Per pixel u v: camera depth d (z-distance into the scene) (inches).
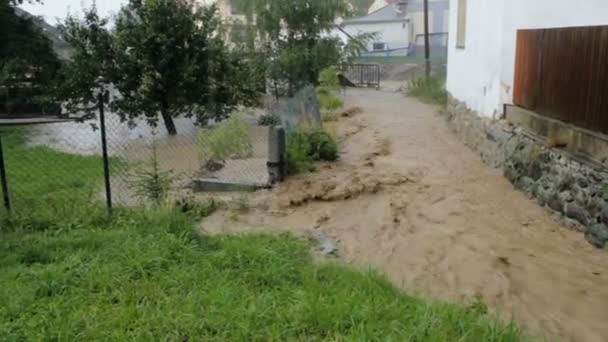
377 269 162.2
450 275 161.9
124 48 415.8
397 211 222.5
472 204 233.6
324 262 163.9
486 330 117.7
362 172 282.5
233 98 426.0
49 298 130.0
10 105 503.2
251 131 362.0
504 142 279.1
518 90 267.0
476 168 299.0
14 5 541.0
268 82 464.1
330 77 492.7
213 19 438.9
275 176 257.8
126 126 430.9
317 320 119.8
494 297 147.6
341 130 415.8
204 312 123.8
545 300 146.3
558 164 214.1
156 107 416.8
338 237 193.5
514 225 208.4
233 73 433.1
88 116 404.5
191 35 419.8
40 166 299.7
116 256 153.3
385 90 802.8
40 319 119.6
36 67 525.0
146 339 112.5
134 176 254.8
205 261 152.6
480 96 330.3
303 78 462.9
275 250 166.7
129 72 418.6
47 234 177.0
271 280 143.5
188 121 459.5
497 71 292.7
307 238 189.3
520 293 150.2
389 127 438.9
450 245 186.2
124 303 127.8
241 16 464.8
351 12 488.4
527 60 254.1
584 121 195.5
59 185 256.1
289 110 375.6
